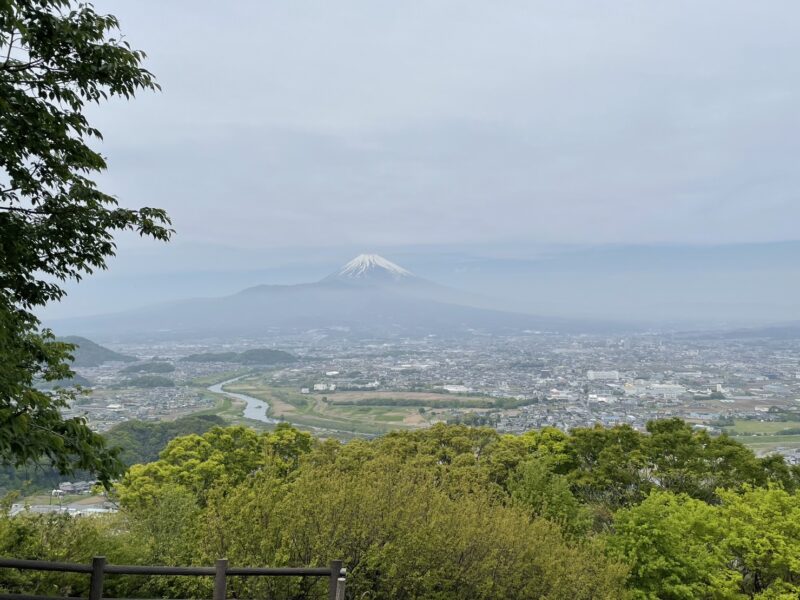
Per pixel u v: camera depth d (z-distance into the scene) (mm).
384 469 10430
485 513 9727
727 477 17875
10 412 4699
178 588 8586
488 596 8703
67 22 5652
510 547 9078
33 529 8516
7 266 6270
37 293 6777
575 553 10070
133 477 15180
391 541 8375
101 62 5898
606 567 10039
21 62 5809
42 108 5746
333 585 5828
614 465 17844
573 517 13273
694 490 17688
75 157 6227
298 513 8148
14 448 4980
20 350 6684
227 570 5566
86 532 8961
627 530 11914
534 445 19797
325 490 8727
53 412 5824
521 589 9039
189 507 11047
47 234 6465
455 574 8492
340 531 8203
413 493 9352
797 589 11141
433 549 8391
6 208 6078
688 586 11195
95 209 6598
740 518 12750
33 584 7809
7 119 5516
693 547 11828
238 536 8188
